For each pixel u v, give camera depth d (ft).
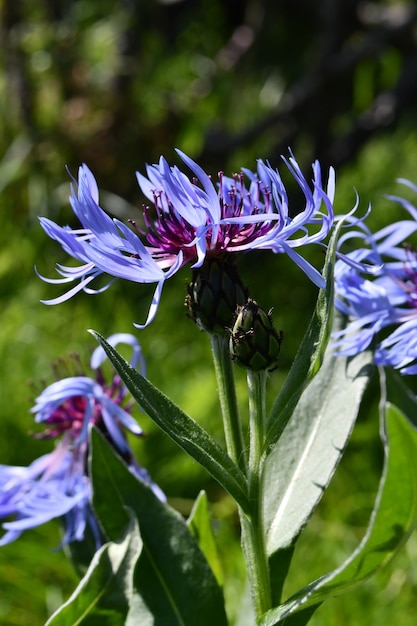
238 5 4.25
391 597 1.79
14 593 1.89
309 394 1.24
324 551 1.91
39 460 1.49
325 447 1.21
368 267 1.12
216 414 2.25
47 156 3.30
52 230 1.05
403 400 1.25
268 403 2.26
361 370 1.23
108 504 1.26
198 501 1.32
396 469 1.07
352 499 2.08
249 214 1.16
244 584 1.82
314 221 1.09
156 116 3.42
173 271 1.06
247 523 1.16
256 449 1.13
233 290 1.14
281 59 4.02
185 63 3.87
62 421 1.49
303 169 3.18
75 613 1.21
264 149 3.39
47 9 3.66
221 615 1.23
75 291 1.07
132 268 1.06
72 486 1.46
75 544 1.44
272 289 2.80
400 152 3.37
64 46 3.49
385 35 3.22
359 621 1.76
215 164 3.29
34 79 3.45
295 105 3.20
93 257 1.05
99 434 1.26
